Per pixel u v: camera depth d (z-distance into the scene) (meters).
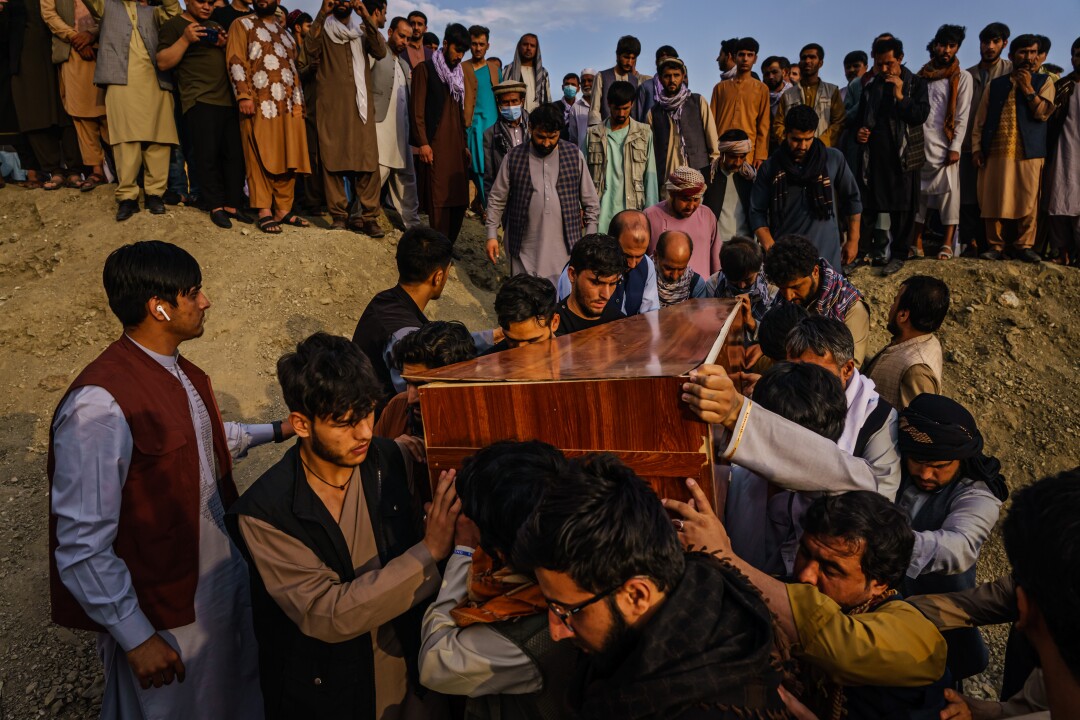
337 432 1.48
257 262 4.96
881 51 5.55
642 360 1.48
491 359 1.80
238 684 2.08
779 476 1.44
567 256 4.91
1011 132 5.44
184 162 5.46
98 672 2.65
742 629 1.03
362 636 1.63
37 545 3.11
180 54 4.71
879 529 1.36
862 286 5.78
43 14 4.85
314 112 5.71
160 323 1.88
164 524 1.83
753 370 2.89
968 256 5.99
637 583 1.00
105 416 1.72
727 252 3.50
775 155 4.71
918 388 2.66
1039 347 5.10
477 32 6.75
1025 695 1.37
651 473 1.36
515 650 1.27
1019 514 0.86
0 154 5.56
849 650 1.26
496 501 1.22
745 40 5.88
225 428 2.31
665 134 5.70
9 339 4.21
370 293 5.21
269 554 1.53
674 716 0.93
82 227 4.96
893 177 5.62
